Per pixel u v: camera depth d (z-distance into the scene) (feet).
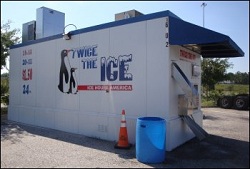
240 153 21.09
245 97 59.77
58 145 23.47
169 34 22.21
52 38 32.24
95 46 27.35
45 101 33.01
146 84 23.44
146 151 18.61
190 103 24.26
